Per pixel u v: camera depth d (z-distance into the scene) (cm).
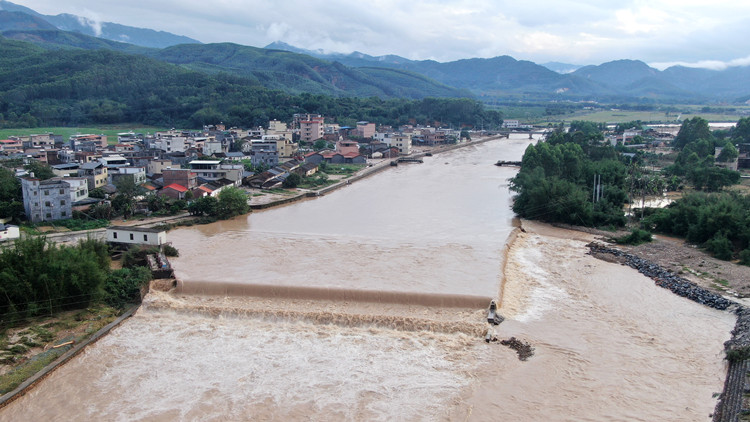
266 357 4619
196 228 8706
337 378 4309
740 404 3750
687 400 4066
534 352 4697
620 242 7988
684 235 8250
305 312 5284
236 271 6400
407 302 5644
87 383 4244
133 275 6016
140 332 5044
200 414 3866
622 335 5047
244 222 9169
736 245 7425
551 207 9181
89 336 4900
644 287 6219
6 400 3962
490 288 5894
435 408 3956
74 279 5272
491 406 3981
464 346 4806
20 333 4909
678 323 5294
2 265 5150
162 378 4306
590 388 4209
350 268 6569
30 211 8369
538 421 3825
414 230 8594
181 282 5944
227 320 5294
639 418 3862
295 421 3800
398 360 4575
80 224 8400
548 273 6669
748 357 4366
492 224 9088
